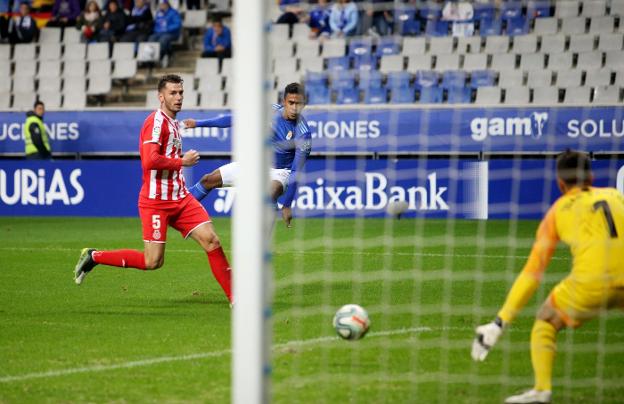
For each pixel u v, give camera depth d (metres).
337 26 62.31
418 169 52.19
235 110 13.32
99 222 53.19
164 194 25.64
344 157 54.12
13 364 19.30
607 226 16.22
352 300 27.27
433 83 59.97
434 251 39.31
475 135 51.75
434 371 18.47
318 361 19.30
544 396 15.69
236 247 13.34
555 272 33.47
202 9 70.25
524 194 51.19
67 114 57.25
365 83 60.19
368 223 50.44
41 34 67.94
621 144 49.84
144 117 56.31
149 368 18.83
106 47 66.38
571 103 55.91
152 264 26.25
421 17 62.72
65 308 26.36
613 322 23.70
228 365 19.06
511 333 22.34
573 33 60.22
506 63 60.28
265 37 13.34
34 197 56.81
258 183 13.30
